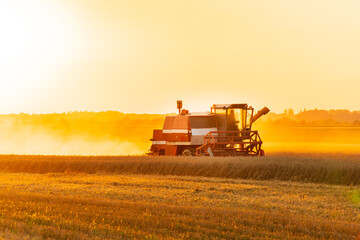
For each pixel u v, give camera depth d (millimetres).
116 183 31859
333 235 16406
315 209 22281
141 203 22156
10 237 14273
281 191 28547
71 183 32312
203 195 26453
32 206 20109
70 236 14812
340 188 30109
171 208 20359
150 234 15297
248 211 20250
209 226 17078
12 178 35156
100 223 16906
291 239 15578
